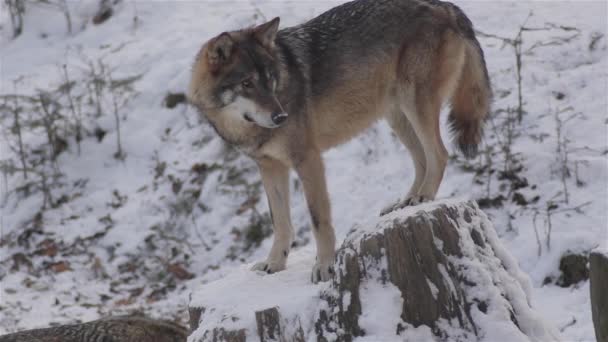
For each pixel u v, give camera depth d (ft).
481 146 49.32
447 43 34.86
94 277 52.34
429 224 22.79
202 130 60.95
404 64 34.32
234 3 75.00
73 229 56.85
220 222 54.08
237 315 24.16
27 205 59.52
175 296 48.96
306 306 23.63
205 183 56.80
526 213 44.21
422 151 36.04
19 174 61.93
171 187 57.88
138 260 53.31
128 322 33.19
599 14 59.16
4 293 50.21
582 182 44.80
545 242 41.32
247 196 54.70
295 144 31.89
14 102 66.59
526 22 59.77
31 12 80.69
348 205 49.98
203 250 52.65
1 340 32.09
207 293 27.20
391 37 34.17
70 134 63.77
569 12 60.23
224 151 58.18
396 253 22.58
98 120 64.69
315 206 31.32
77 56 73.51
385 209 32.99
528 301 24.75
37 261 54.44
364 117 34.99
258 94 30.83
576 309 36.88
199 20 73.20
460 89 36.60
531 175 46.21
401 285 22.57
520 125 50.16
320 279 27.96
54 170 61.93
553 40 56.80
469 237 23.34
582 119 49.03
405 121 36.19
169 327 33.58
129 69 69.15
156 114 64.75
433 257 22.65
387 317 22.26
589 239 40.11
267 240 51.42
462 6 63.62
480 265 22.91
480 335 22.39
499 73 54.90
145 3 78.07
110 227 56.34
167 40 71.20
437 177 33.99
